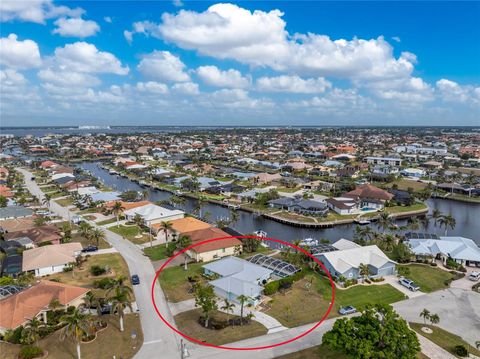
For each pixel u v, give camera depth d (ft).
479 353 208.54
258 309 253.65
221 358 198.08
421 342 215.10
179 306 257.34
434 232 485.97
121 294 225.97
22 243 367.45
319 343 213.46
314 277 308.81
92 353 200.95
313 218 523.29
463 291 287.07
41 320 229.45
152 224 445.37
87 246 379.76
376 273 313.94
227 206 606.14
